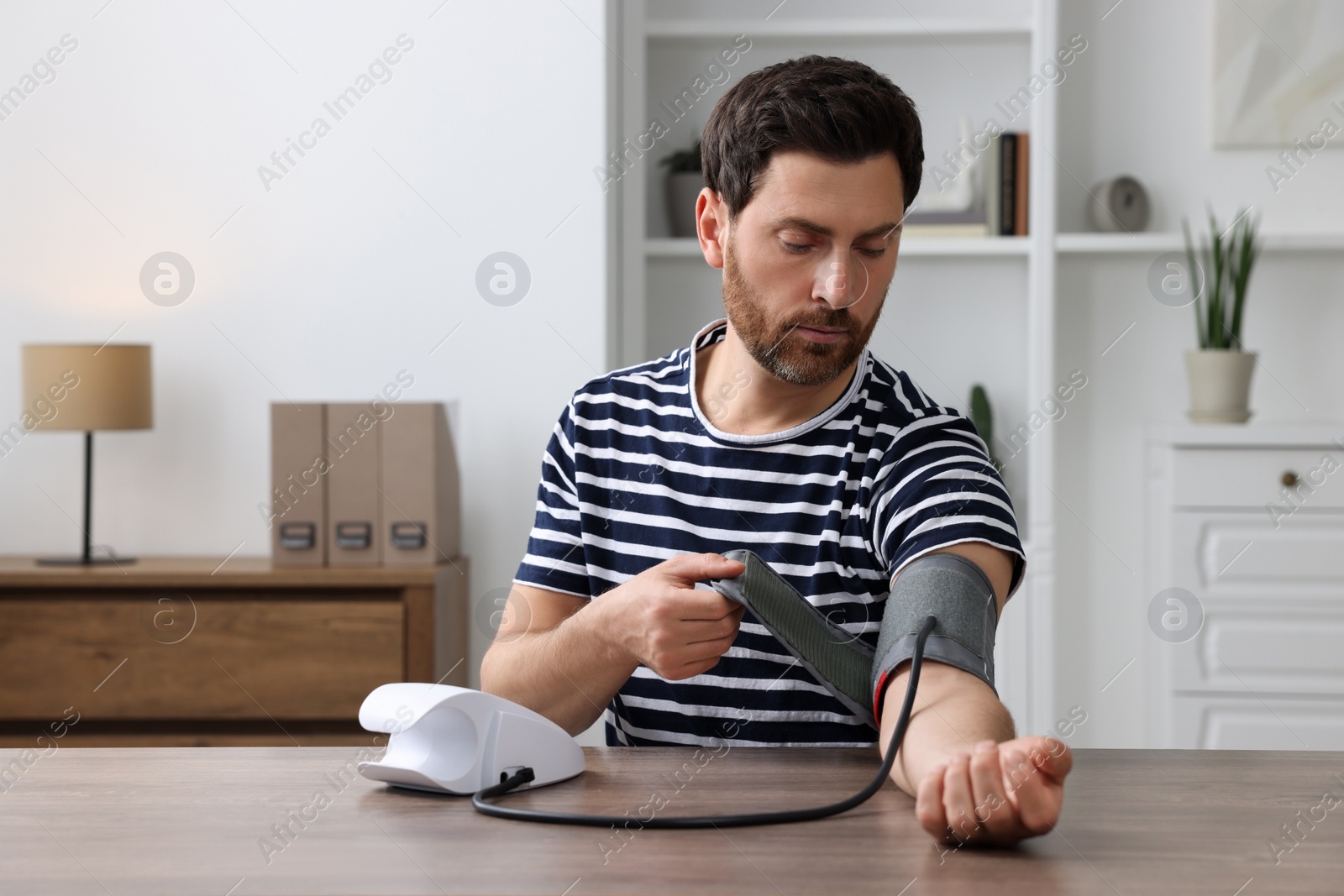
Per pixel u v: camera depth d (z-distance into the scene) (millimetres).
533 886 525
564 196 2320
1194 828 611
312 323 2381
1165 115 2562
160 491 2461
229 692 2160
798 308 863
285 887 525
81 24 2398
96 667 2174
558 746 715
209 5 2375
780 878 535
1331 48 2514
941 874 539
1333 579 2277
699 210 989
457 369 2350
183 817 638
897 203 859
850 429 997
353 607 2145
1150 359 2576
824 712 966
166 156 2398
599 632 853
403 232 2354
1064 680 2627
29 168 2420
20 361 2432
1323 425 2307
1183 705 2334
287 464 2195
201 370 2422
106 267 2422
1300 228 2551
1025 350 2551
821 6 2582
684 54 2555
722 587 784
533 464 2342
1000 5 2561
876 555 965
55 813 648
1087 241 2414
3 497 2479
